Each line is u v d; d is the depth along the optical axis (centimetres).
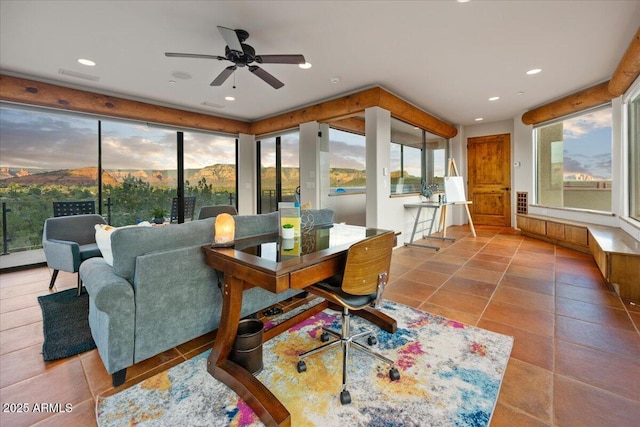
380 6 242
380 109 434
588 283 308
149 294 169
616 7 247
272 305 254
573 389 154
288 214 208
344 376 155
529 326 221
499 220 692
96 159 468
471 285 312
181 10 243
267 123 586
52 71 361
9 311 262
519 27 276
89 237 355
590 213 450
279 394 154
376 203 438
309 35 286
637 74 325
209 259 181
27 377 171
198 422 137
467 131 724
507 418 136
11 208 412
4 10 237
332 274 165
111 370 159
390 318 221
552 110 496
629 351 186
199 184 586
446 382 161
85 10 240
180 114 518
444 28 276
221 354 166
